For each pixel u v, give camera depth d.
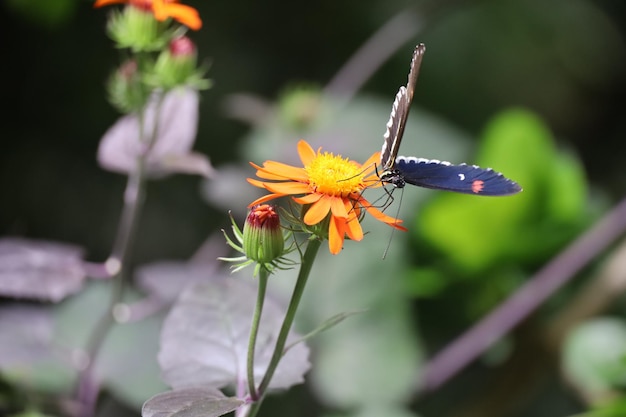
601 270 1.16
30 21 1.32
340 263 1.06
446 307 1.18
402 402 0.99
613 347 1.04
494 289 1.16
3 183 1.37
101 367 0.91
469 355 1.04
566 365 1.06
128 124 0.88
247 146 1.16
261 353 0.79
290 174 0.76
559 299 1.20
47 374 0.92
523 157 1.14
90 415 0.90
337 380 0.99
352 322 1.02
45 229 1.37
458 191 0.76
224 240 1.05
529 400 1.16
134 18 0.85
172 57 0.85
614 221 1.06
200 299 0.80
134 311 0.90
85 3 1.41
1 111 1.40
